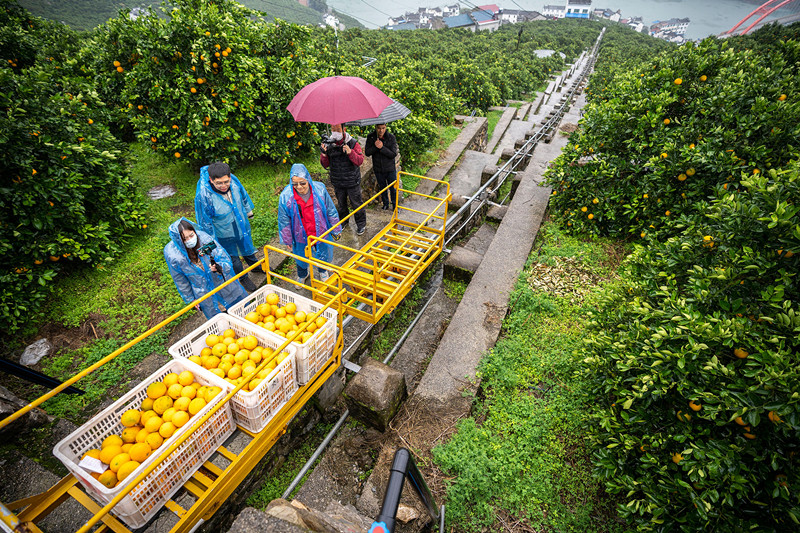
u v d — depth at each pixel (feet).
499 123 54.75
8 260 15.52
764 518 7.66
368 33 113.09
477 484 10.16
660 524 8.40
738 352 8.21
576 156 21.89
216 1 23.31
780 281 8.73
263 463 11.69
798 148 14.99
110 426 8.82
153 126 22.54
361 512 9.93
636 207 18.78
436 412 12.32
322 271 17.94
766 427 7.88
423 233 21.80
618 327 11.84
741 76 17.39
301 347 10.31
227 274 13.58
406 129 30.91
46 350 14.94
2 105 15.81
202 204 14.62
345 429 12.77
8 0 31.19
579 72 123.75
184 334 16.16
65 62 28.37
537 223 22.15
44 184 16.05
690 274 10.54
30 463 10.84
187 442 8.48
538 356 14.08
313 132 27.25
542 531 9.59
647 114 18.78
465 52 96.94
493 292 17.21
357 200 20.88
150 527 8.57
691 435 8.55
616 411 10.69
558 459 11.01
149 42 20.74
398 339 17.66
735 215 9.53
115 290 17.52
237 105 22.81
